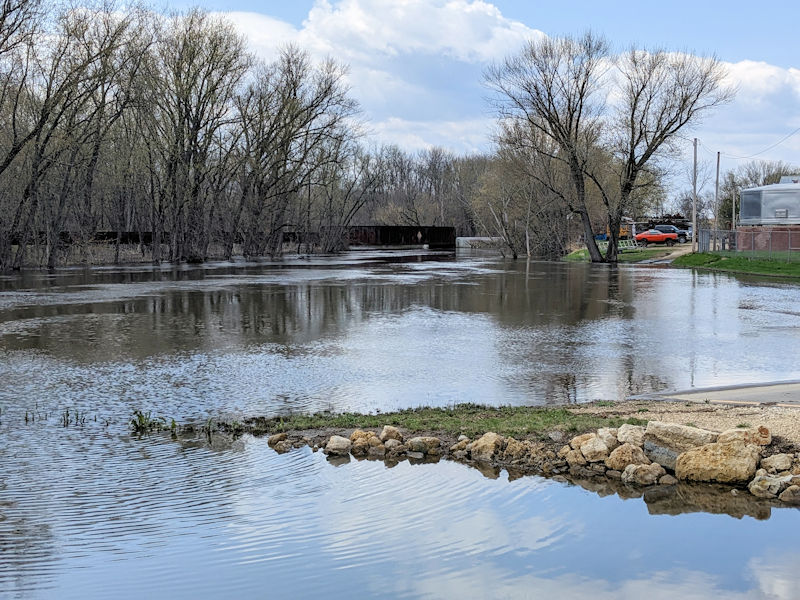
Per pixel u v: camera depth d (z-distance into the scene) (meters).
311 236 86.69
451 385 15.53
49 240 52.47
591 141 62.53
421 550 7.79
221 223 68.81
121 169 59.47
